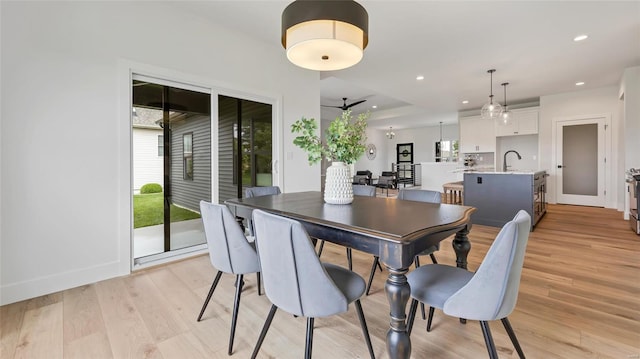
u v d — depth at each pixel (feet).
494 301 3.52
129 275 8.25
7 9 6.56
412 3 8.76
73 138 7.43
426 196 7.54
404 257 3.57
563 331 5.34
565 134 19.56
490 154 24.94
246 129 11.50
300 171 13.35
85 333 5.43
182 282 7.79
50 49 7.09
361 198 7.44
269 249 3.91
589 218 15.29
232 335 4.94
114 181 8.07
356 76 15.66
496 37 11.01
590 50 12.25
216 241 5.33
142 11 8.54
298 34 5.59
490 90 18.60
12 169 6.66
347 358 4.72
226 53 10.54
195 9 9.18
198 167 10.20
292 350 4.95
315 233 4.81
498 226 13.51
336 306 3.84
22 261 6.79
